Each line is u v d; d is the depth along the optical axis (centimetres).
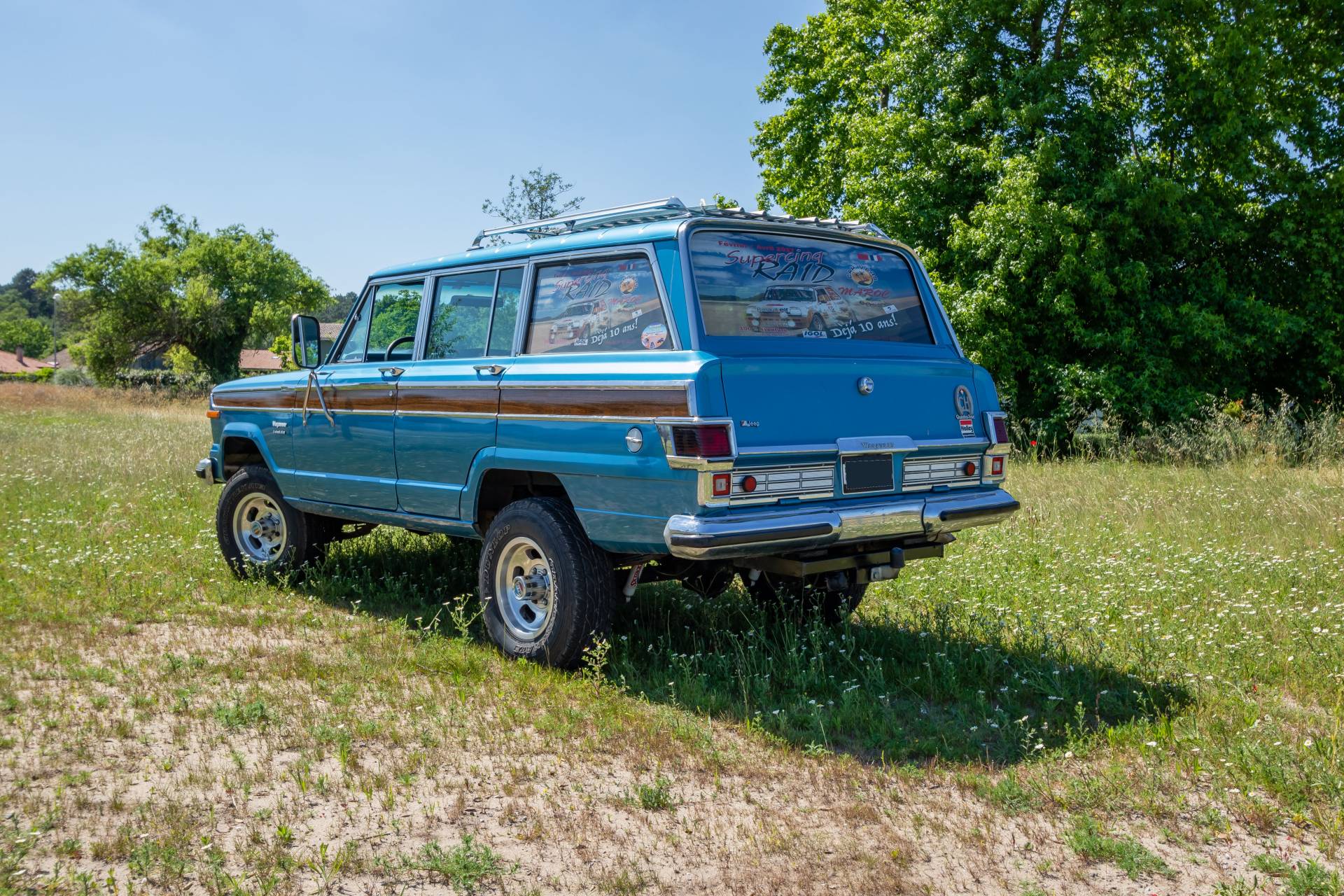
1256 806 354
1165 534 833
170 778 375
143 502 1019
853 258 541
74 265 5744
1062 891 304
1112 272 1709
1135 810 358
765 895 299
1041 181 1703
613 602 502
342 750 394
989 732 440
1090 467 1295
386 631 584
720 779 387
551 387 497
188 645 547
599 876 308
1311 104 1923
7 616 592
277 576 686
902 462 500
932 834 341
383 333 645
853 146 2294
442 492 567
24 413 3041
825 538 457
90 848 319
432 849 320
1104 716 454
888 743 422
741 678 481
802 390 461
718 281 477
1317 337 1797
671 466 436
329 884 300
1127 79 1895
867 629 584
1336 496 941
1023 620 580
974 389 538
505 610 537
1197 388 1803
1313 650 516
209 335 6069
